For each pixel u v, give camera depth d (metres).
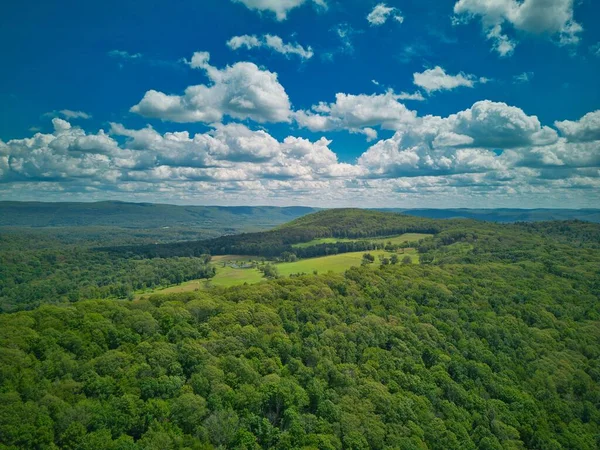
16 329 64.31
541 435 71.31
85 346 65.19
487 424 71.44
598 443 74.56
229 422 55.06
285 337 80.69
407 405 68.31
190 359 66.44
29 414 47.59
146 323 75.44
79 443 46.06
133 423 51.56
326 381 72.19
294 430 57.22
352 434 59.16
